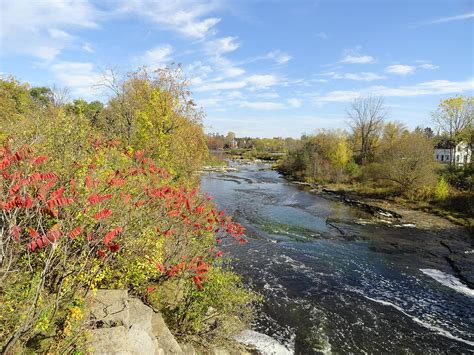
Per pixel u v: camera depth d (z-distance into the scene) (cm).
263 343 786
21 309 354
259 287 1088
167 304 691
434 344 834
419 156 2755
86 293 443
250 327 850
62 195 438
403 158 2872
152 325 567
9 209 359
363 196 2997
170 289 733
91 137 699
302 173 4588
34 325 352
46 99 2598
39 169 487
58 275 450
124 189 570
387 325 910
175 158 1377
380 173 3050
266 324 876
